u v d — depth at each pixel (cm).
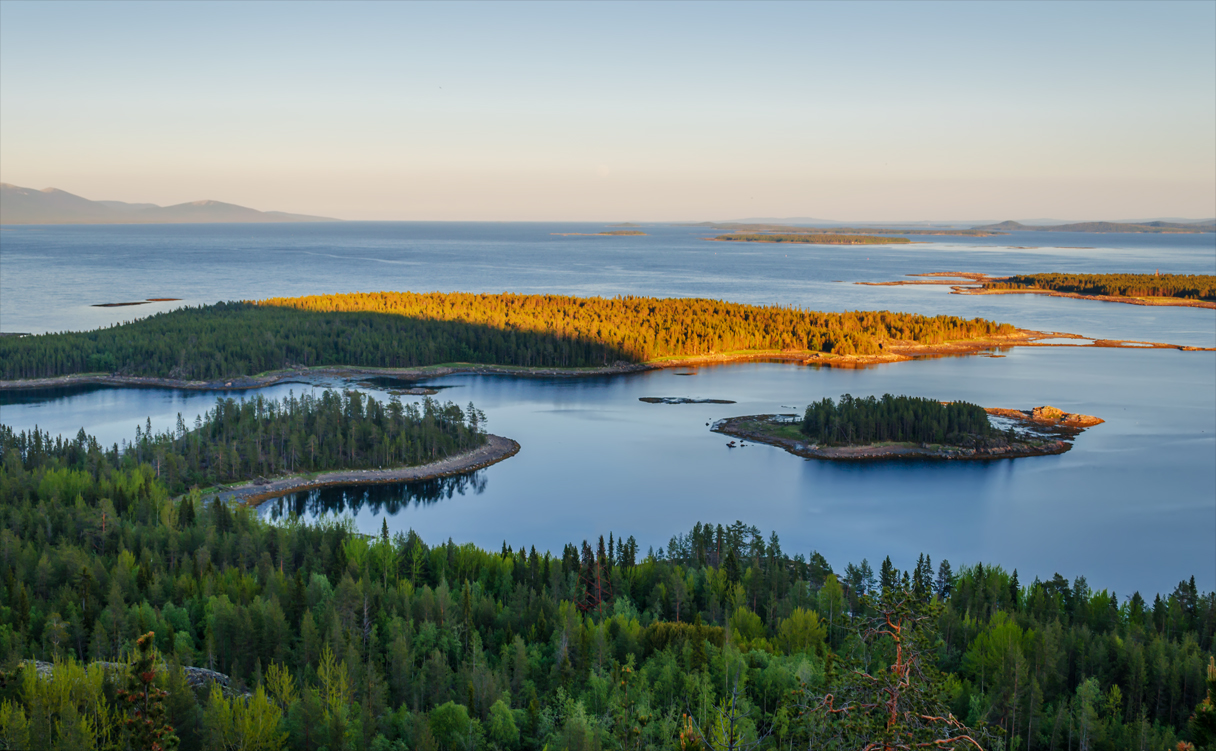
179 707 8131
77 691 8325
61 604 11175
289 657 10519
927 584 13500
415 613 11638
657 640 10781
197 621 11412
